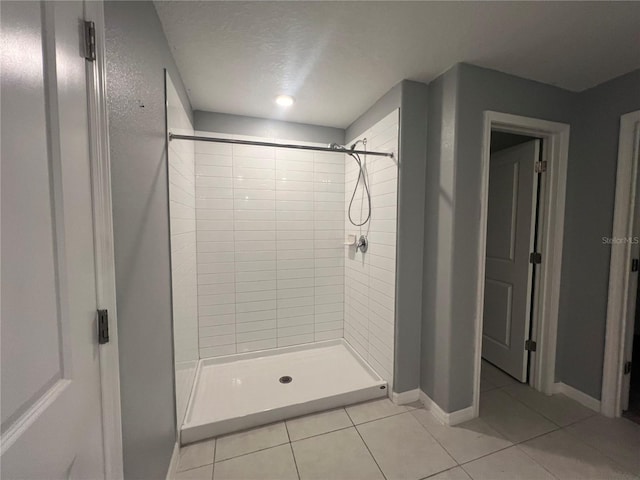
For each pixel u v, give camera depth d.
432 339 1.77
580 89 1.82
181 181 1.68
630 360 1.73
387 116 1.90
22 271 0.46
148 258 1.05
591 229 1.80
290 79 1.74
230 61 1.54
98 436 0.68
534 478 1.30
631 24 1.23
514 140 2.30
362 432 1.61
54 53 0.53
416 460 1.41
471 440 1.53
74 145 0.59
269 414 1.69
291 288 2.55
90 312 0.65
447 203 1.62
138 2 0.97
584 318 1.84
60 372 0.55
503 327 2.27
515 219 2.16
